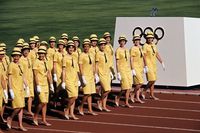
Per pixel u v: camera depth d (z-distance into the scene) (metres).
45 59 15.64
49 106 18.20
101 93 17.36
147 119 16.20
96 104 18.59
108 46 18.06
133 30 21.80
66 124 15.61
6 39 35.81
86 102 18.86
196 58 21.61
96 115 16.83
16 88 14.62
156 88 21.66
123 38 17.64
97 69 16.95
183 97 19.78
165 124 15.50
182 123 15.63
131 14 35.31
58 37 34.97
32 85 16.61
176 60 21.22
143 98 19.34
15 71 14.53
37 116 15.61
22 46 16.81
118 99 18.17
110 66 18.06
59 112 17.38
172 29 21.22
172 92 20.67
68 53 15.82
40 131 14.75
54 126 15.38
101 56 16.94
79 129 14.91
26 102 18.12
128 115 16.80
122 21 22.05
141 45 21.52
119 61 17.62
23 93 14.82
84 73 16.50
